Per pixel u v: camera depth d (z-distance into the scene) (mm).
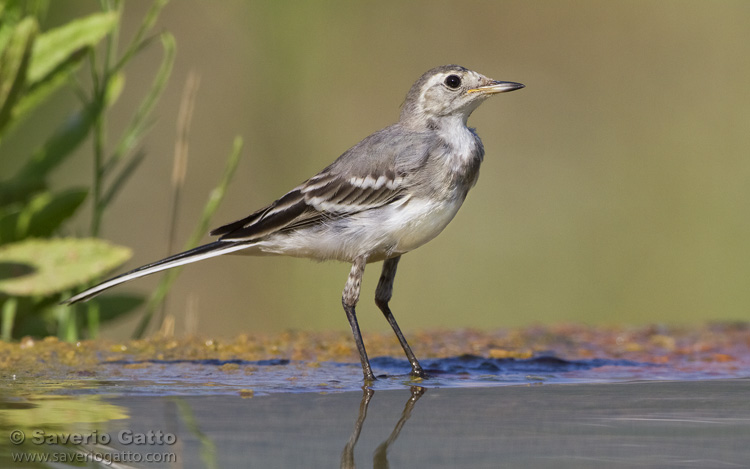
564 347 10414
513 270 19328
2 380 7512
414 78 21078
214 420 5840
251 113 20406
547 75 21328
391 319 9367
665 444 5270
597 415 6145
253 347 9820
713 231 19047
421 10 21531
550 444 5242
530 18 21562
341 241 9312
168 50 11812
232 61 20594
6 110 10492
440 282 19234
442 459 4902
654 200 19844
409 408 6387
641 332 11688
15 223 11062
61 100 18359
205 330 18453
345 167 9375
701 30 21078
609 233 19516
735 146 20016
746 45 20703
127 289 18469
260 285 18953
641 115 20812
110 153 19094
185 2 20562
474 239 19781
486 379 8070
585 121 20922
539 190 20312
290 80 20750
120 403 6430
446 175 9273
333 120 20688
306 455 4961
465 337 11203
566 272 19234
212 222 19547
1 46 11164
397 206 9234
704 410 6324
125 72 19953
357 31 21234
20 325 11656
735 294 18219
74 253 10477
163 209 19422
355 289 9234
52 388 7090
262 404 6480
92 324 11609
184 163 11969
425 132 9664
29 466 4617
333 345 10109
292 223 9359
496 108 21062
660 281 18812
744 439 5402
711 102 20594
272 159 20359
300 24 20953
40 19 12195
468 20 21531
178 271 11781
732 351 10148
